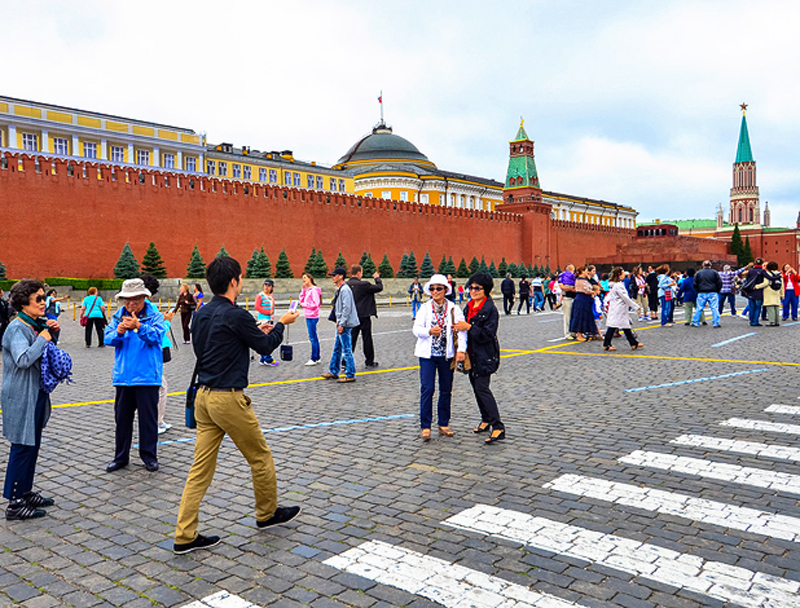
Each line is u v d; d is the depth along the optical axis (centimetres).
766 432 670
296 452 636
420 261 5300
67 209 3384
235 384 425
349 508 484
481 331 661
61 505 507
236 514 480
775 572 371
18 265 3212
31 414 481
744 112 11575
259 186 4247
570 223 6931
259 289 3775
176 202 3831
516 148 6750
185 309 1684
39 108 4766
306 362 1300
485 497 500
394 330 1950
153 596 358
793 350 1277
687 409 782
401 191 7225
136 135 5244
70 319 2497
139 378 591
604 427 706
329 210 4656
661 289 1928
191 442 702
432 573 377
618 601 341
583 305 1514
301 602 348
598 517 455
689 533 426
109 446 688
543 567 382
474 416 785
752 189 11481
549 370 1111
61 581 378
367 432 712
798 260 10662
